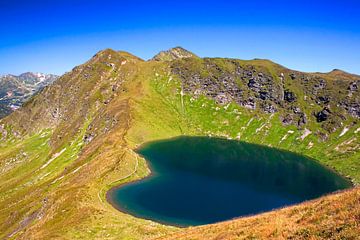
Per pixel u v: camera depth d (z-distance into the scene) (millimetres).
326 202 34531
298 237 27906
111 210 119625
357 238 23828
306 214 33562
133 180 176625
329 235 26141
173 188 169625
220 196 163250
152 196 153375
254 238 32000
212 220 127250
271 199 166375
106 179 167000
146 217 125375
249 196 168000
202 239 41156
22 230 126938
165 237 54344
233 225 43094
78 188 142750
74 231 89562
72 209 110562
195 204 146875
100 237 84938
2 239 139500
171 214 131375
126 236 84625
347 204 30766
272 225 33781
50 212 117562
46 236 90062
